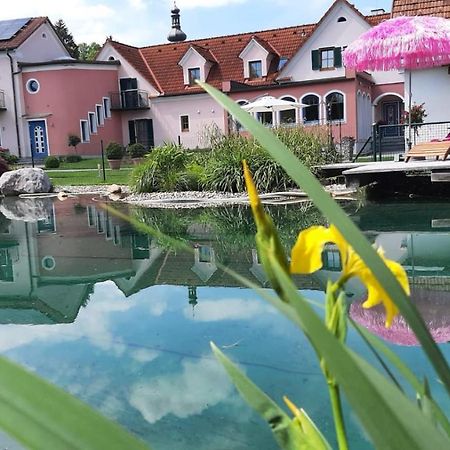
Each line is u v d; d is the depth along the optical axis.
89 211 10.84
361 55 12.38
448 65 15.38
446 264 4.89
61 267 5.69
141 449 0.45
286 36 34.22
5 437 2.15
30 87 33.88
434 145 11.69
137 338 3.30
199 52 33.66
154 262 5.65
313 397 2.39
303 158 13.45
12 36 34.50
